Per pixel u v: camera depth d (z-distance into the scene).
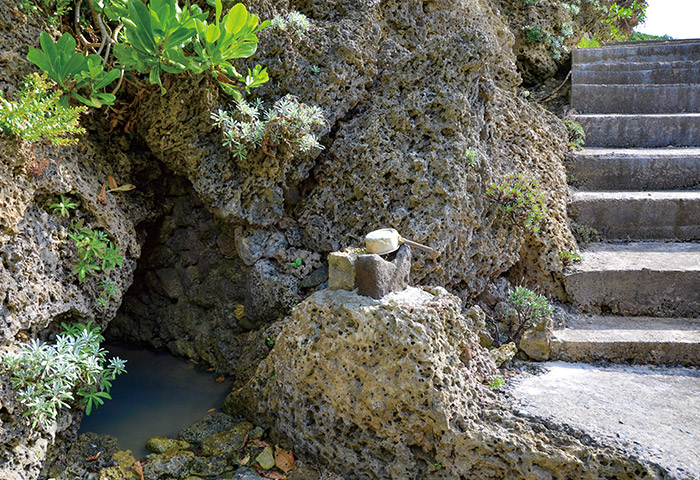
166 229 3.76
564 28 5.93
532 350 3.16
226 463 2.74
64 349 2.54
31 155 2.59
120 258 3.05
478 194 3.38
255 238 3.41
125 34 2.87
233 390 3.24
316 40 3.50
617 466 2.24
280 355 2.88
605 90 5.28
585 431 2.39
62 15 3.14
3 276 2.45
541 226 3.68
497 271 3.56
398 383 2.46
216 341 3.66
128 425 3.07
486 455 2.40
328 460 2.68
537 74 5.86
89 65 2.79
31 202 2.70
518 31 5.73
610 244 4.05
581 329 3.32
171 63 3.02
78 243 2.85
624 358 3.13
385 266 2.63
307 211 3.53
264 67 3.40
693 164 4.32
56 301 2.73
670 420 2.49
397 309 2.53
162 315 3.91
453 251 3.29
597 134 4.93
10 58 2.78
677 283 3.44
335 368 2.61
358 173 3.44
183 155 3.29
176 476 2.67
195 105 3.22
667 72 5.44
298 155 3.36
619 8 7.53
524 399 2.67
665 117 4.81
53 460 2.66
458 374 2.58
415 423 2.48
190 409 3.24
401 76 3.55
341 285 2.71
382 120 3.46
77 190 2.89
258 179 3.30
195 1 3.56
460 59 3.36
